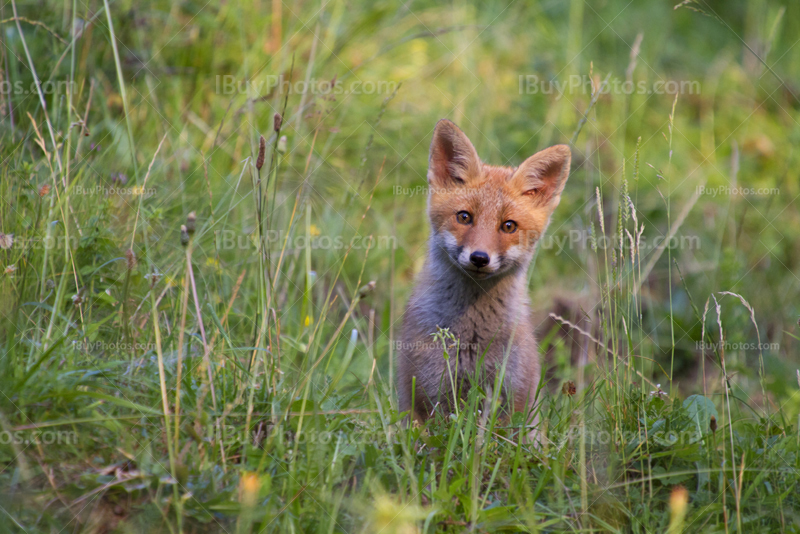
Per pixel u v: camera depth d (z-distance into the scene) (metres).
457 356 8.34
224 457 6.09
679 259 14.70
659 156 16.81
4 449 5.82
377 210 13.69
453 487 5.97
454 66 16.47
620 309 7.82
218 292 9.62
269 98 12.88
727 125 18.31
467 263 8.38
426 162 14.77
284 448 6.36
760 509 6.27
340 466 6.16
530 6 19.20
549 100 17.08
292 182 12.77
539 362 10.06
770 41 16.11
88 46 11.32
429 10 17.42
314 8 14.55
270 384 7.13
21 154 9.38
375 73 15.31
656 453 6.61
